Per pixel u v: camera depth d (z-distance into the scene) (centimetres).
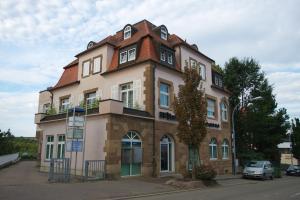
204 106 1814
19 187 1303
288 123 3741
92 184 1494
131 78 2166
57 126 2200
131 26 2477
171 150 2205
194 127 1766
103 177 1688
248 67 3834
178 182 1659
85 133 1881
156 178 1892
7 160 2864
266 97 3741
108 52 2383
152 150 2002
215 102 2875
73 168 1933
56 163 1720
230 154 3020
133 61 2188
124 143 1833
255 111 3653
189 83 1814
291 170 3416
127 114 1845
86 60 2561
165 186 1590
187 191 1505
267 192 1534
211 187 1733
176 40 2534
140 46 2236
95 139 1817
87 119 1900
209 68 2839
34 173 2045
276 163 3744
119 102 1812
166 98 2234
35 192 1193
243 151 3531
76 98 2586
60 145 2145
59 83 2861
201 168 1817
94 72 2453
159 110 2105
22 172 2116
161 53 2241
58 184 1445
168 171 2141
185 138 1772
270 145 3666
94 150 1809
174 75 2312
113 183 1563
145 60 2077
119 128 1789
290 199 1259
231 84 3806
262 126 3594
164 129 2123
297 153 4556
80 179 1645
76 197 1141
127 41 2414
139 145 1931
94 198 1152
